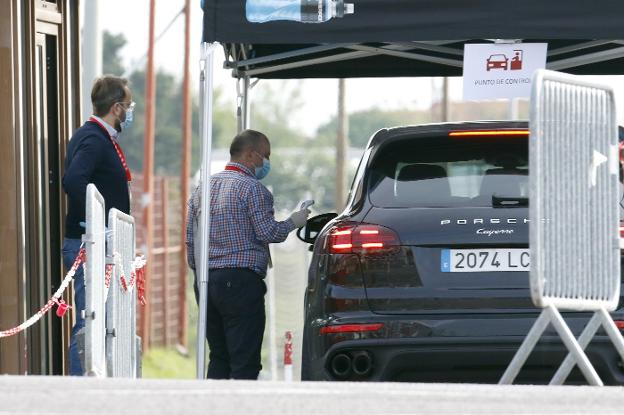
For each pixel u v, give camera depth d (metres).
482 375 19.44
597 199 16.92
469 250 19.34
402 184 20.09
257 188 24.92
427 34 21.09
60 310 20.17
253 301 24.98
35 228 28.36
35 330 28.64
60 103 30.34
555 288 16.33
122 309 21.45
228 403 13.96
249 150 25.22
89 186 18.27
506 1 21.06
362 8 21.12
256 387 15.36
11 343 27.16
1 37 27.06
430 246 19.44
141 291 23.73
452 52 25.56
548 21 21.03
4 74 27.05
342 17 21.12
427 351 19.22
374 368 19.45
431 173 20.14
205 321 22.58
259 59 27.61
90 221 18.25
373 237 19.59
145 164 97.19
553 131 16.31
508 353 19.09
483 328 19.11
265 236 24.80
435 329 19.19
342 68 32.44
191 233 25.73
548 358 19.12
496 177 19.94
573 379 19.50
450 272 19.34
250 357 25.03
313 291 20.12
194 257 26.00
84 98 50.00
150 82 97.19
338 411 13.59
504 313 19.17
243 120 31.30
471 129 20.34
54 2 30.20
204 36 21.27
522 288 19.20
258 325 25.14
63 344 29.81
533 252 15.96
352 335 19.39
